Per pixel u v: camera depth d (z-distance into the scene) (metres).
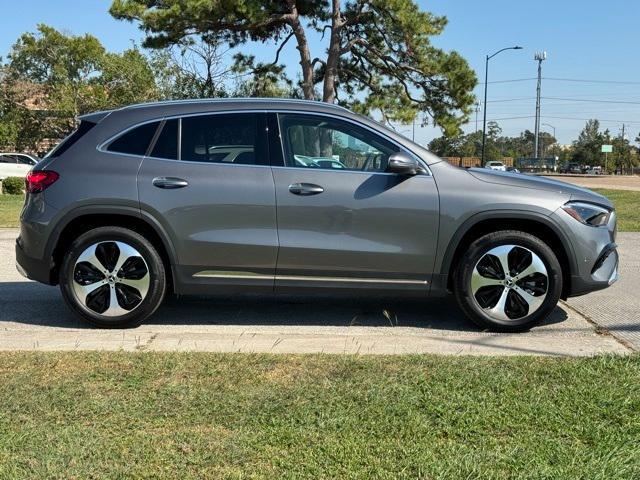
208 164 5.24
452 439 3.13
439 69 26.09
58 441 3.12
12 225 13.30
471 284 5.20
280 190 5.15
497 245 5.16
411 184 5.14
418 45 26.09
